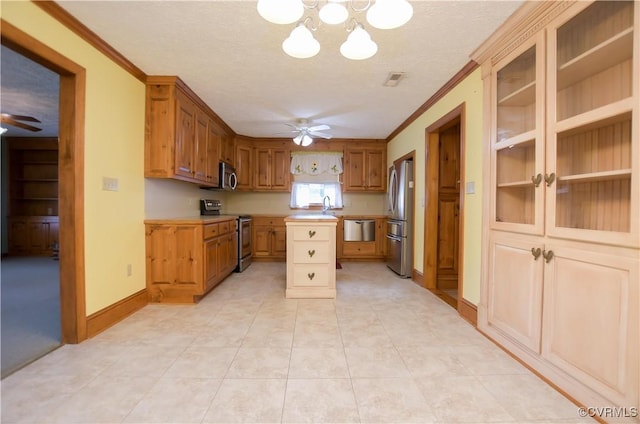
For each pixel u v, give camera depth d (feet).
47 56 6.20
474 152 8.62
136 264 9.44
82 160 7.16
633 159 4.36
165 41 7.57
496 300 7.35
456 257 12.51
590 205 5.54
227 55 8.27
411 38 7.29
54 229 19.13
